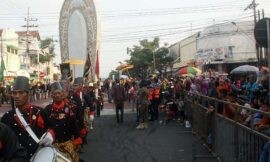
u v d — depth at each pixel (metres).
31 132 5.26
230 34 44.69
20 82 5.48
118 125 19.78
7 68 61.91
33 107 5.62
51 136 5.14
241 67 22.00
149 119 21.75
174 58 71.44
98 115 24.30
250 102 12.14
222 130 10.40
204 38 47.19
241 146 8.37
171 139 14.76
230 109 9.71
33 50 81.69
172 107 20.84
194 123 16.25
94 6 31.52
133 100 28.08
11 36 64.56
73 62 26.97
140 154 11.93
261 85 13.04
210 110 11.92
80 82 14.32
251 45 44.06
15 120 5.35
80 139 7.27
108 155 11.88
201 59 46.34
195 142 13.93
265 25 8.06
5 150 4.12
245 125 8.14
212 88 14.57
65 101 7.25
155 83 21.73
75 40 31.80
